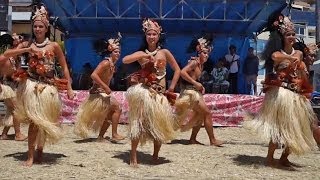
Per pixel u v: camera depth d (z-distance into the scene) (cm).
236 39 1775
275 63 603
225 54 1773
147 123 586
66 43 1788
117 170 571
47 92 584
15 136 857
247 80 1608
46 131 579
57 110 598
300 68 599
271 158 618
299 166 627
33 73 591
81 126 830
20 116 584
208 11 1567
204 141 878
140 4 1484
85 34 1773
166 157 675
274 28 618
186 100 787
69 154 685
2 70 816
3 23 2405
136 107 587
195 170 580
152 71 595
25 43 609
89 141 841
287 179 538
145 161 637
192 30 1734
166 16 1597
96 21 1599
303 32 3312
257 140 904
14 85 833
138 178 527
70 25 1702
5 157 658
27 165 592
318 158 690
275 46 615
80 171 561
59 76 655
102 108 827
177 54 1756
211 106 1138
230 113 1141
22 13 3284
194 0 1434
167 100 604
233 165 619
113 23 1630
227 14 1595
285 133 577
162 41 622
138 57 598
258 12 1515
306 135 593
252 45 1869
